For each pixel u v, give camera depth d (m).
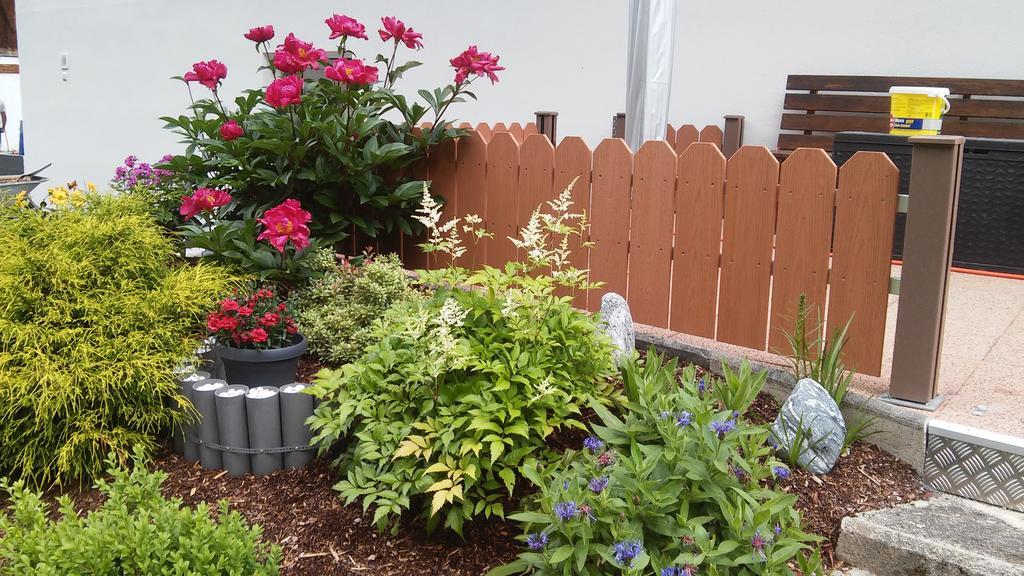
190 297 3.49
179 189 4.90
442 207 4.92
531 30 7.32
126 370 3.09
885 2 5.68
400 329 2.88
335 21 4.66
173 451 3.35
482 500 2.59
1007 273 5.02
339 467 3.03
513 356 2.70
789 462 2.99
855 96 5.82
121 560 1.92
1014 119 5.25
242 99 4.82
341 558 2.63
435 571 2.56
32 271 3.28
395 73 4.94
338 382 2.92
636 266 4.02
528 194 4.43
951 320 4.20
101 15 10.69
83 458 3.11
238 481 3.12
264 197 4.67
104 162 11.15
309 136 4.50
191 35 9.80
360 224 4.65
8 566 1.91
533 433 2.74
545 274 4.40
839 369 3.39
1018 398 3.17
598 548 2.12
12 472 3.14
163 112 10.27
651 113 4.20
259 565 2.05
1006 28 5.30
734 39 6.32
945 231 2.96
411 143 4.88
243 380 3.33
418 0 7.98
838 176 3.30
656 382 2.86
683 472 2.30
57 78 11.48
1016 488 2.77
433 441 2.62
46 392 2.95
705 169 3.68
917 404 3.10
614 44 6.86
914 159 2.99
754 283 3.62
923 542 2.53
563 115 7.26
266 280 4.18
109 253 3.46
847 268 3.32
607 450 2.63
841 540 2.68
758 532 2.18
